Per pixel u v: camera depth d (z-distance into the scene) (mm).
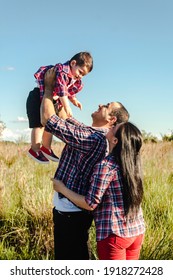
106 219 3020
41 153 3982
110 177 2998
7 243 4711
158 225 5141
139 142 3070
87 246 3520
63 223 3373
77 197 3104
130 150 3025
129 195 2994
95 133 3219
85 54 3975
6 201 5531
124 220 3023
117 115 3584
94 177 3000
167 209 5691
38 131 3965
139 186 3045
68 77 3783
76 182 3225
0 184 5891
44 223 4969
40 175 7383
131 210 3012
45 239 4770
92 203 2986
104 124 3604
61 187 3221
